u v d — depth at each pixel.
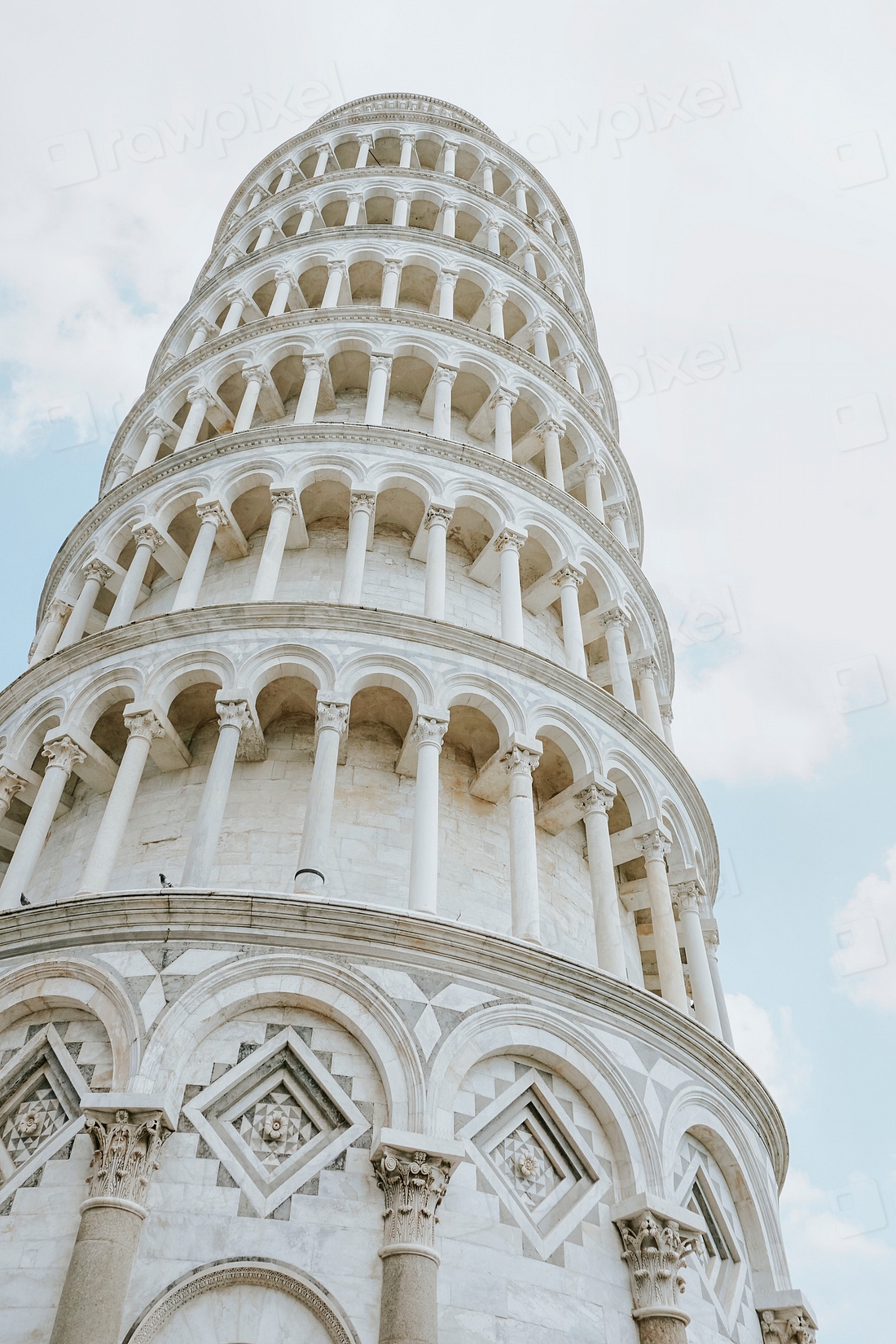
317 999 14.80
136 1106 13.10
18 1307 12.25
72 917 15.45
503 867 20.31
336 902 15.37
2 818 22.44
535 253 37.38
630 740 22.25
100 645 20.98
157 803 20.36
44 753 19.92
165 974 14.82
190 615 20.53
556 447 29.08
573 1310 13.69
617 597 26.20
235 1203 13.04
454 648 20.62
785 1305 16.61
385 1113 14.14
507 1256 13.64
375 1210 13.28
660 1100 16.41
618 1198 15.24
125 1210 12.49
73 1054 14.70
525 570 26.75
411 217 37.66
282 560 24.89
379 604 23.94
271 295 33.81
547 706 20.91
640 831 21.53
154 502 25.33
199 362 30.28
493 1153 14.63
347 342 29.02
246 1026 14.70
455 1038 14.91
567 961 16.31
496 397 28.89
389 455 24.95
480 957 15.81
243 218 37.66
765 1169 18.28
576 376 33.62
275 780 20.23
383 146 40.78
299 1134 13.92
